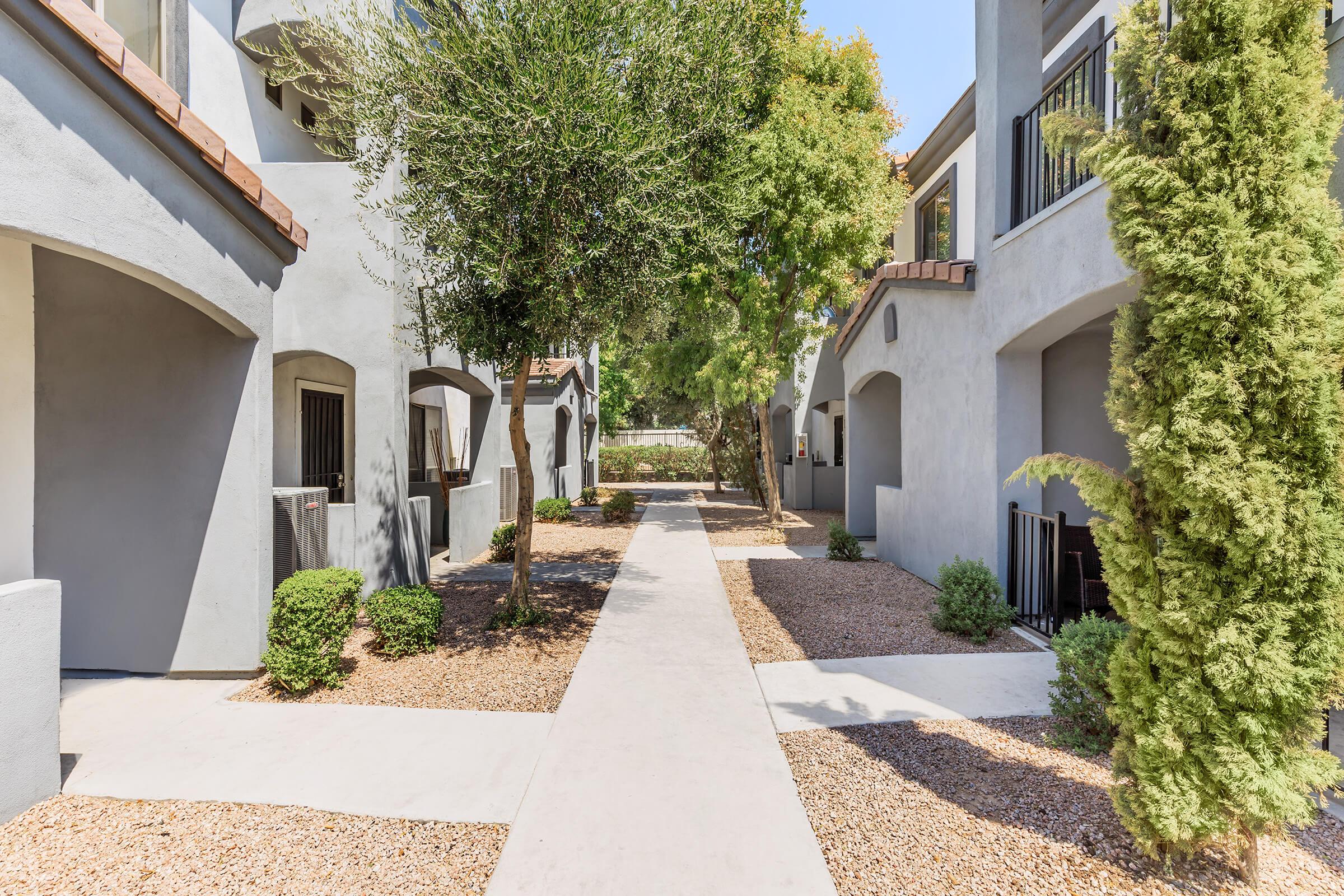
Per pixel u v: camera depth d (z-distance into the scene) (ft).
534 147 16.67
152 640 17.40
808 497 60.29
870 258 39.70
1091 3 27.25
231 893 8.86
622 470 102.27
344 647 19.98
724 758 12.58
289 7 27.14
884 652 19.20
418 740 13.53
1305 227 7.91
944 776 11.89
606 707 15.16
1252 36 8.07
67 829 10.32
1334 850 9.76
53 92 11.30
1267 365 7.85
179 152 14.01
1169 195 8.55
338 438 37.60
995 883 8.89
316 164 26.27
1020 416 22.54
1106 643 12.97
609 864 9.34
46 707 11.19
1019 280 20.76
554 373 56.18
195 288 14.83
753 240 41.24
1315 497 7.78
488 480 40.55
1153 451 8.70
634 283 19.89
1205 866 9.23
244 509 17.17
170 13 21.56
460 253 18.93
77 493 17.56
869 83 40.09
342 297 26.13
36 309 17.58
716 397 52.42
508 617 22.21
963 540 24.99
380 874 9.24
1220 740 8.47
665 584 29.07
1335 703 7.99
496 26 17.48
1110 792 9.66
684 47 19.83
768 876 9.07
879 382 43.47
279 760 12.64
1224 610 8.34
